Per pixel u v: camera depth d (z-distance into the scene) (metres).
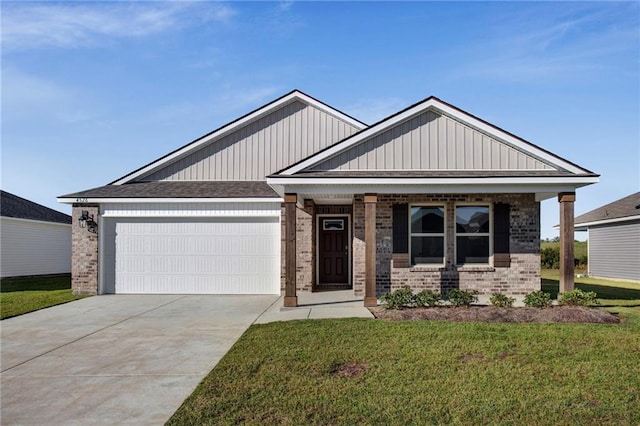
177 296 13.62
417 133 11.91
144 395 5.46
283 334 7.93
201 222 14.16
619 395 5.26
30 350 7.54
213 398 5.24
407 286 11.84
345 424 4.58
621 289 16.42
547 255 30.33
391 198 12.99
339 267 15.52
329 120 16.22
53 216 23.69
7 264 20.14
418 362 6.34
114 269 14.17
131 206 14.17
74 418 4.83
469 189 11.32
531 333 7.79
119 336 8.44
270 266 14.05
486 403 5.04
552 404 5.02
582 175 10.86
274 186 11.54
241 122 16.09
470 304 10.59
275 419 4.71
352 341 7.38
